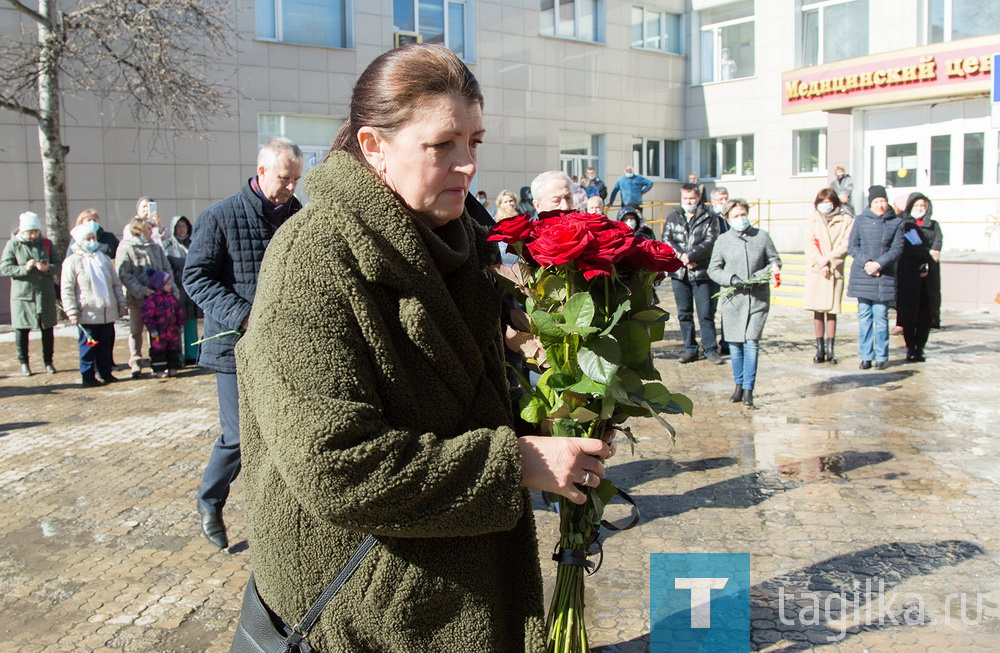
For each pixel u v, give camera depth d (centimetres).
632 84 2195
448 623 144
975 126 1593
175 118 1480
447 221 150
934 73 1540
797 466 536
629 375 162
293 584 143
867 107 1708
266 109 1603
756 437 607
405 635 141
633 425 646
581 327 153
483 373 154
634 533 425
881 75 1620
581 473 144
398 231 139
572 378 160
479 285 156
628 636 320
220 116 1470
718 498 476
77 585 379
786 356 948
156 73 1255
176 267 948
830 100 1717
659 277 172
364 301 134
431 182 142
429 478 129
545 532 421
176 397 785
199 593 370
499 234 162
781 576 371
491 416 149
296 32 1642
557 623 168
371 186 140
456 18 1858
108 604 360
